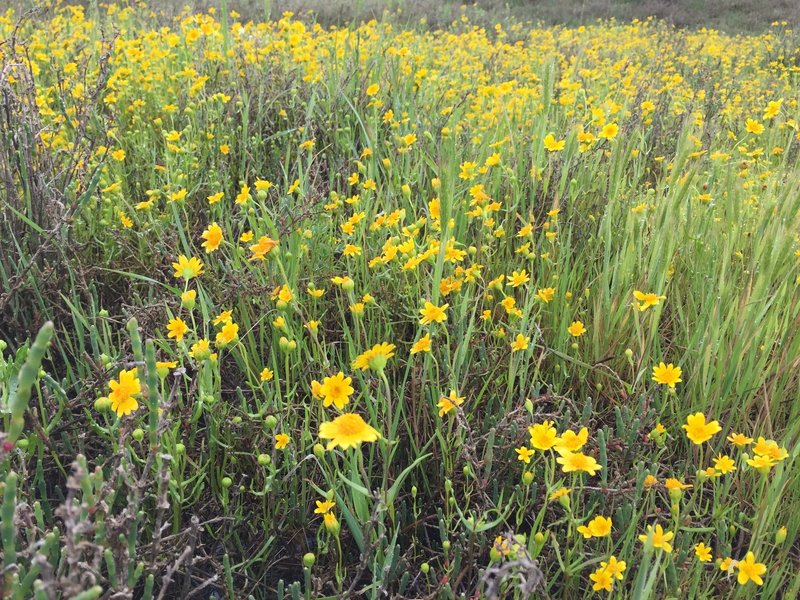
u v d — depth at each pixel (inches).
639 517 67.7
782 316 94.5
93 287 96.9
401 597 61.5
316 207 108.6
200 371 70.0
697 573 61.2
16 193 101.3
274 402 76.3
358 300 98.3
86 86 133.0
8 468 57.9
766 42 446.3
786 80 276.1
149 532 67.6
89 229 112.0
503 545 53.3
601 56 307.3
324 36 221.0
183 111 154.9
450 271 98.3
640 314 94.3
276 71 175.0
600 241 109.5
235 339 72.4
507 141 141.8
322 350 82.2
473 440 74.4
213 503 73.1
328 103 158.4
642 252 108.7
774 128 145.4
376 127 134.7
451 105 175.0
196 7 313.6
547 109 129.4
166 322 89.5
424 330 89.6
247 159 140.8
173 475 66.6
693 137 138.1
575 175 128.6
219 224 116.4
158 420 51.4
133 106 151.6
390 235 114.0
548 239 110.3
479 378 87.8
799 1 631.2
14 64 106.3
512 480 76.7
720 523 66.3
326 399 60.9
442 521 64.4
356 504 64.7
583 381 90.5
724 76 291.0
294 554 74.4
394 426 70.4
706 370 81.6
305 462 71.3
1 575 41.2
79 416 75.2
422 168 126.1
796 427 78.3
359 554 73.6
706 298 94.0
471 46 283.1
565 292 98.2
